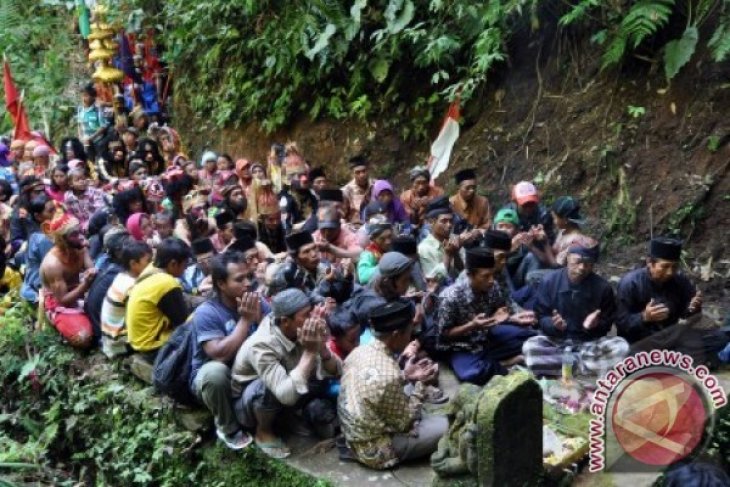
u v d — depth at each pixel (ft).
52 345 20.81
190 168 30.35
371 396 13.37
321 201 23.47
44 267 20.10
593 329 16.81
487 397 11.57
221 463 15.24
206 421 16.02
